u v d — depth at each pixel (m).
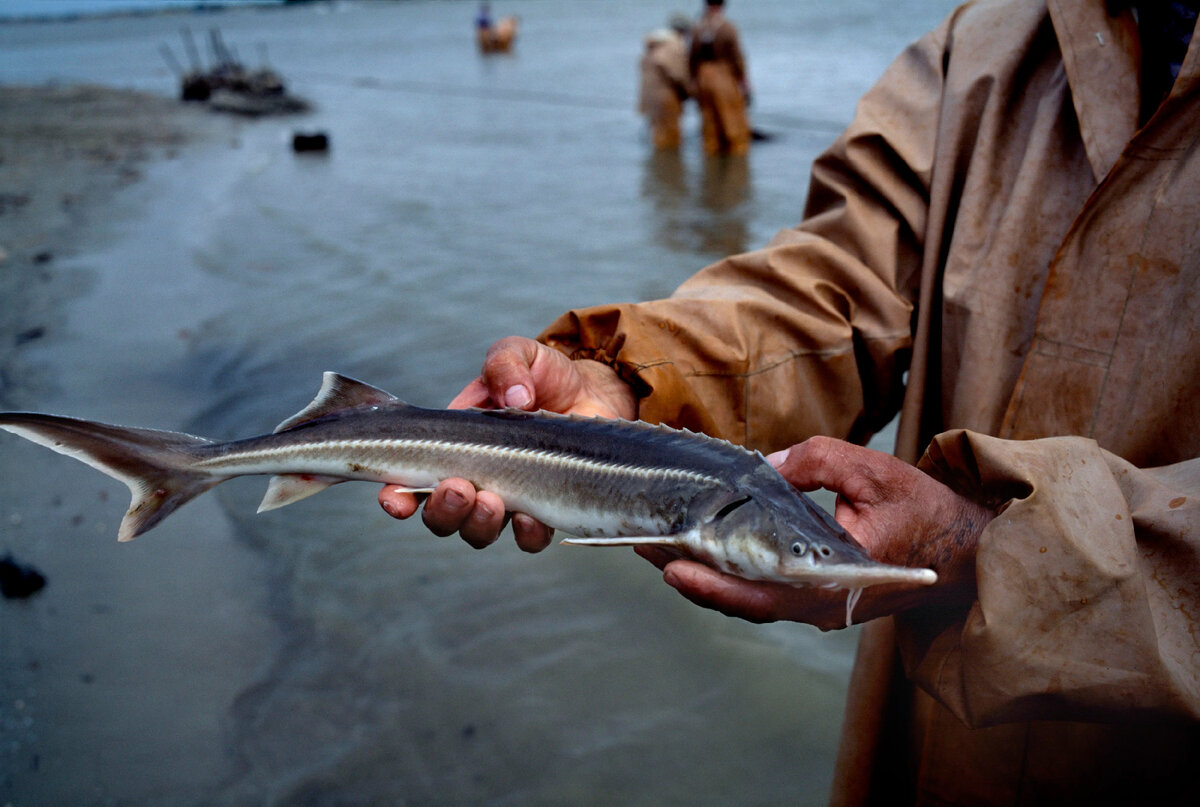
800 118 7.02
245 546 2.00
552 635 1.72
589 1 43.97
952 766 0.71
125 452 0.78
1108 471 0.55
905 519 0.58
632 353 0.73
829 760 1.45
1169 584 0.52
